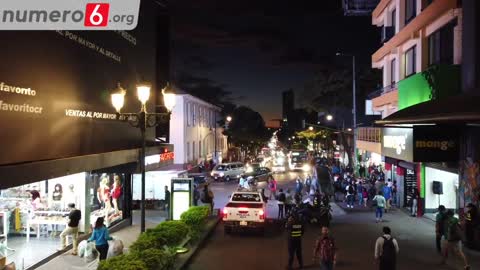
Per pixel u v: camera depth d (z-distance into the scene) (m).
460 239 15.12
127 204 22.41
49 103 11.88
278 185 44.78
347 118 55.53
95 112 14.69
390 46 29.95
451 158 19.47
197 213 19.36
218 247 18.86
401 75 28.19
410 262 16.23
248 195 22.88
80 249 15.53
